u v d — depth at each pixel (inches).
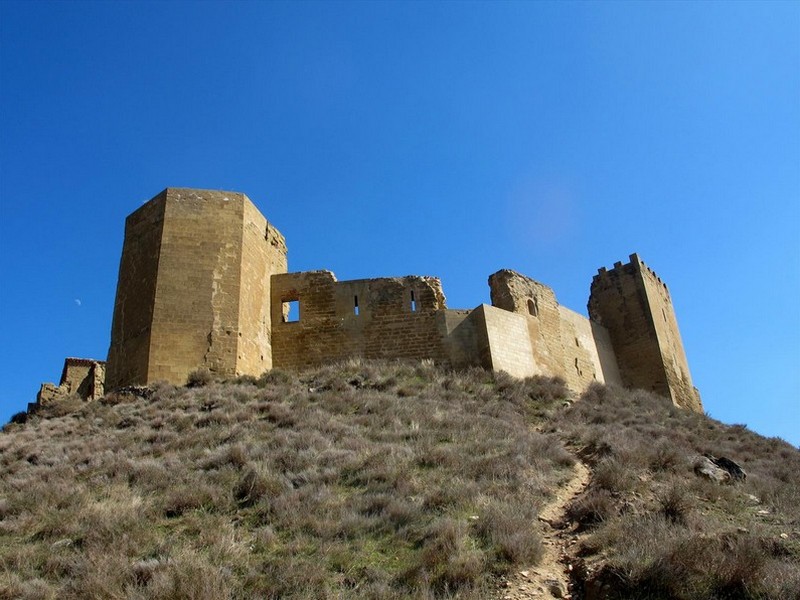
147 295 1105.4
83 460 726.5
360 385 1037.8
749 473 720.3
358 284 1275.8
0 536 529.7
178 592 404.8
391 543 484.7
